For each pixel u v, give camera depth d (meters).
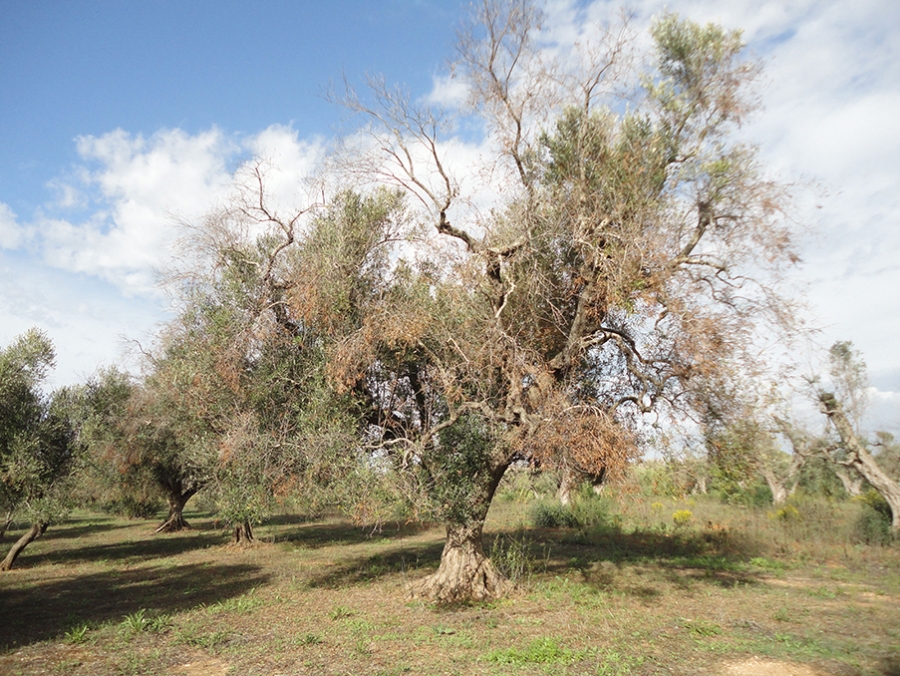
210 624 9.62
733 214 9.91
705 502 27.33
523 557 13.96
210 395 11.89
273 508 11.12
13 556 17.23
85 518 39.09
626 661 7.22
